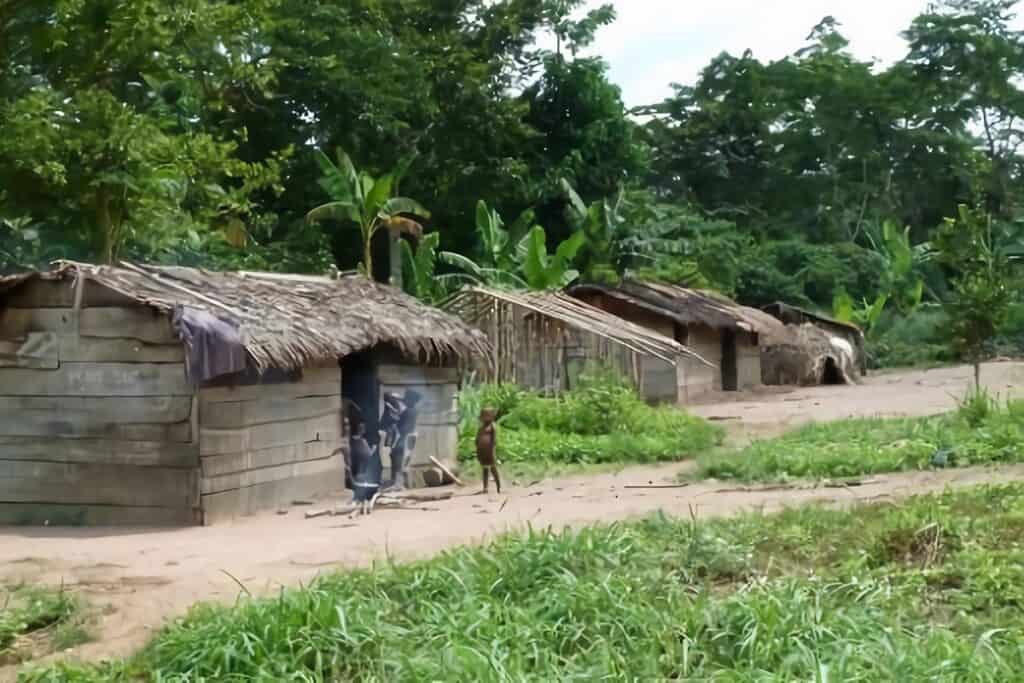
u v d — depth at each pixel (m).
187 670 7.06
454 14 43.12
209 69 27.80
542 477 16.95
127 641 7.97
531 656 6.95
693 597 8.07
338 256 41.19
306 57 35.50
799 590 7.79
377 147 39.28
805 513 10.91
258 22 25.84
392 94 37.53
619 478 16.39
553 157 45.09
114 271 13.84
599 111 45.41
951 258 22.23
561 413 22.20
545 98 45.16
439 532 11.77
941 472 15.00
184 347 13.12
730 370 36.66
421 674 6.66
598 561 8.63
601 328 26.33
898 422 20.30
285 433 14.51
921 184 66.56
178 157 23.66
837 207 64.75
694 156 66.62
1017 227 55.09
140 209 24.67
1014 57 68.31
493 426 15.37
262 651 7.09
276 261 34.53
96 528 13.16
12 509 13.86
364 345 15.29
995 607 7.85
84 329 13.61
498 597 8.16
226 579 9.64
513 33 43.25
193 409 13.12
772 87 67.25
